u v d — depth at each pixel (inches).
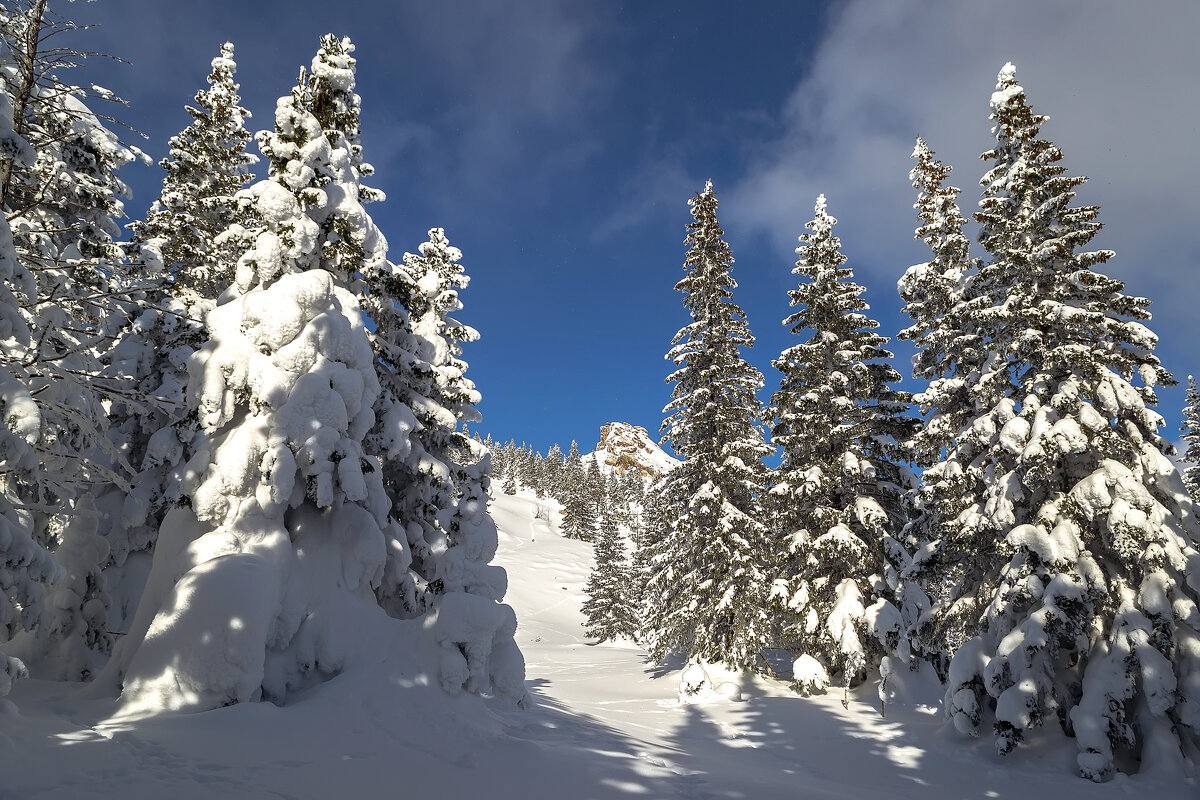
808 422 820.0
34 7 344.8
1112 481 499.5
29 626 311.3
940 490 652.1
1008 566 534.0
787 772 463.2
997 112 681.0
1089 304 569.3
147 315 526.6
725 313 978.7
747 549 833.5
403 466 572.7
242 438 401.1
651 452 6993.1
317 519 434.9
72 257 489.1
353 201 498.3
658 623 997.8
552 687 860.6
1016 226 614.5
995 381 613.3
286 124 467.2
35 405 290.4
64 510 422.0
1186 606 459.8
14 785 204.2
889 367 862.5
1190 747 454.9
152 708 318.0
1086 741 451.2
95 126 552.7
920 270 882.8
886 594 764.6
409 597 467.2
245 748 283.6
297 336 429.1
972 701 531.8
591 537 3946.9
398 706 368.5
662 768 362.0
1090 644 505.4
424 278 610.2
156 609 376.2
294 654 389.4
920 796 433.4
